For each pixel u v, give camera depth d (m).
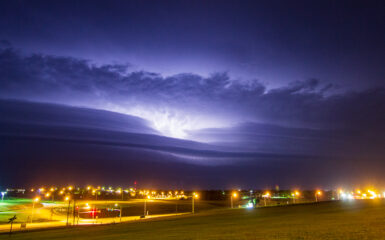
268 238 21.28
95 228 53.34
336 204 59.56
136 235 32.78
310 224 28.77
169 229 37.00
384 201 62.44
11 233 57.28
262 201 143.25
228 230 29.70
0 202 163.75
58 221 96.56
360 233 20.20
